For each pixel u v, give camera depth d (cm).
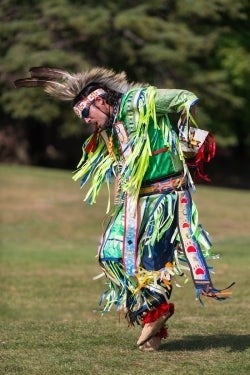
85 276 2441
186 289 2061
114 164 1175
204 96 6247
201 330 1395
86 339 1289
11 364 1106
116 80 1166
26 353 1178
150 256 1138
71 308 1845
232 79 6744
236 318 1545
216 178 7719
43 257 2934
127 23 5616
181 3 6000
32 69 1191
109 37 5869
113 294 1166
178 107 1123
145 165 1129
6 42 5922
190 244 1135
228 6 6169
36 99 5734
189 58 6431
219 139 6769
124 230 1145
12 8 5953
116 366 1094
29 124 6881
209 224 3856
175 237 1147
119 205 1172
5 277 2422
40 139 7081
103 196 4328
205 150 1140
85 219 3922
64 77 1178
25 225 3816
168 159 1148
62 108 5903
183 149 1147
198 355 1164
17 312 1784
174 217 1146
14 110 5881
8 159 6894
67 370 1073
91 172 1195
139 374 1051
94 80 1162
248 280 2222
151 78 6103
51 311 1798
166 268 1137
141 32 5703
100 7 5788
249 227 3819
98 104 1152
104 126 1160
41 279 2377
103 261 1159
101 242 1175
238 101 6375
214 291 1120
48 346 1231
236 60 6706
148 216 1140
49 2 5734
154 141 1144
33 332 1362
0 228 3762
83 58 5766
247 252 2983
